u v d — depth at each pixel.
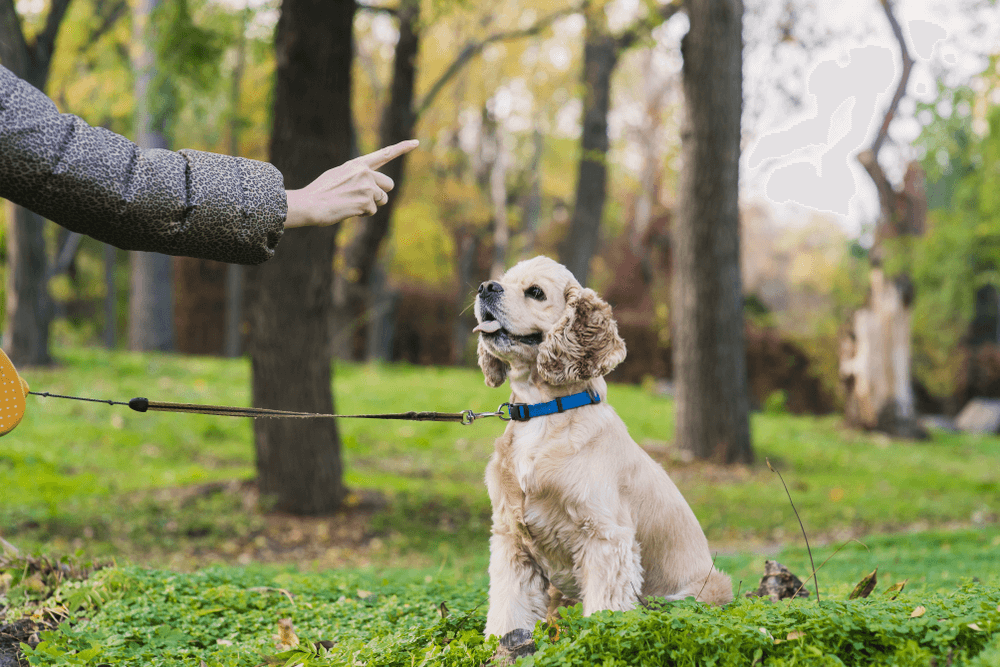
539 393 3.77
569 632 3.10
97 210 2.38
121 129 19.56
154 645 3.93
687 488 11.95
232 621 4.37
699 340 13.52
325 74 8.79
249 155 26.45
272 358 9.30
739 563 7.43
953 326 28.83
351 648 3.56
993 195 22.36
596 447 3.59
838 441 17.86
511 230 33.94
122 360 18.42
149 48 13.18
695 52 13.16
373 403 17.11
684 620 2.96
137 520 8.62
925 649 2.64
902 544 8.91
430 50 25.94
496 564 3.66
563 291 3.85
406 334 31.66
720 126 13.16
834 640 2.84
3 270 23.30
